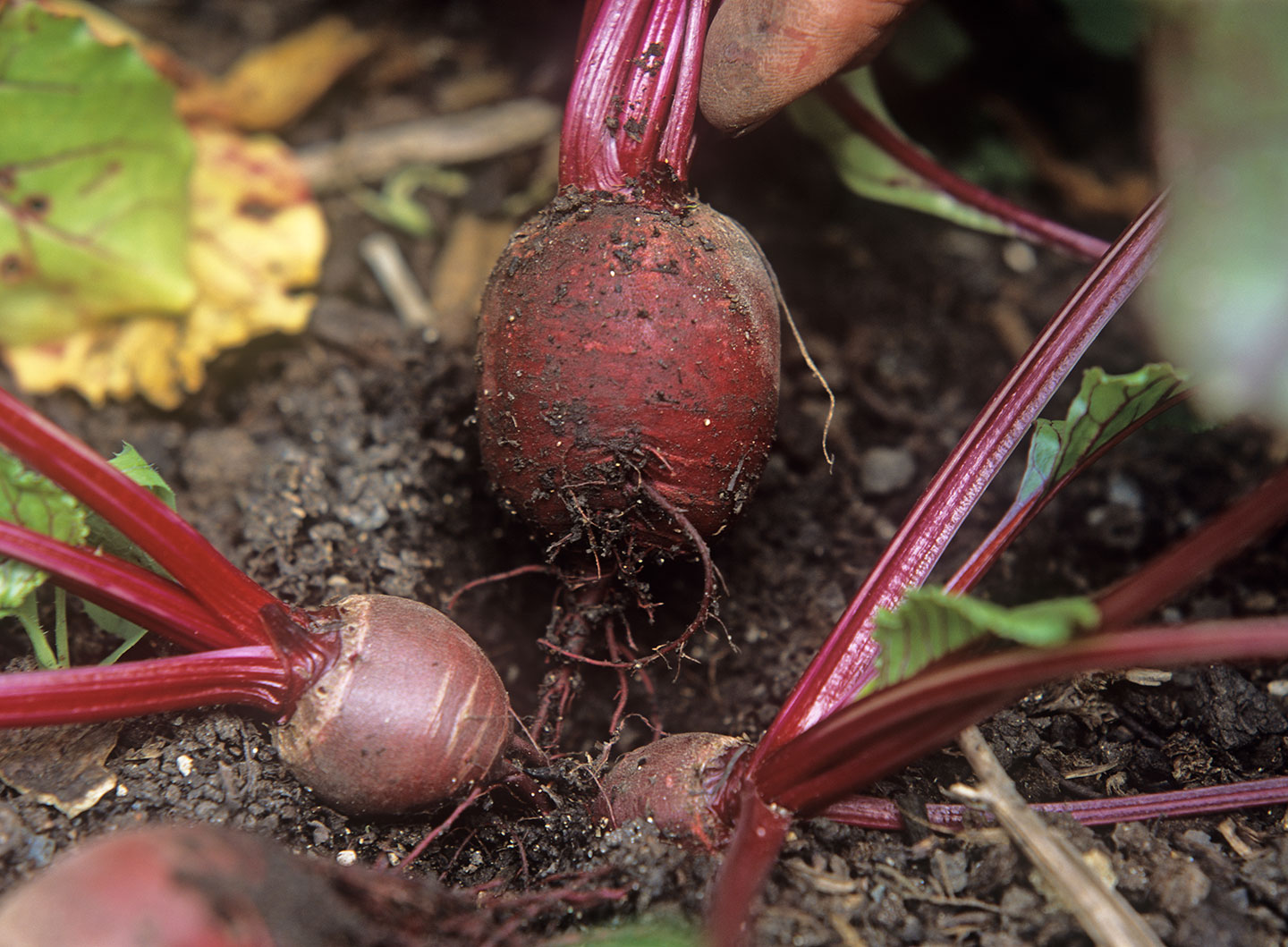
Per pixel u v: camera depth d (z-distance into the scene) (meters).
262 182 0.47
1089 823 0.32
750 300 0.32
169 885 0.26
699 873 0.31
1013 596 0.39
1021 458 0.43
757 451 0.33
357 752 0.31
